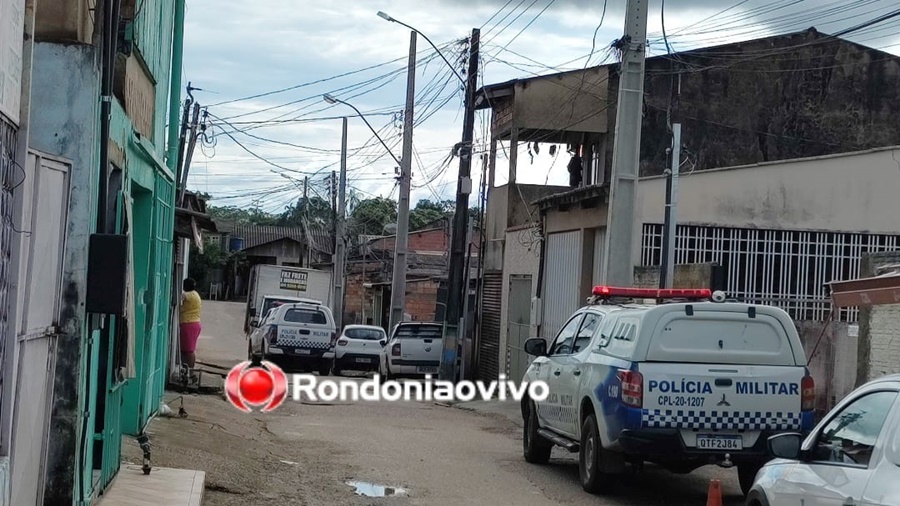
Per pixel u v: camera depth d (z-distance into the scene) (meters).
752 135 29.95
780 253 20.02
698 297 12.15
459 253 27.95
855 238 19.97
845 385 15.32
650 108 29.66
